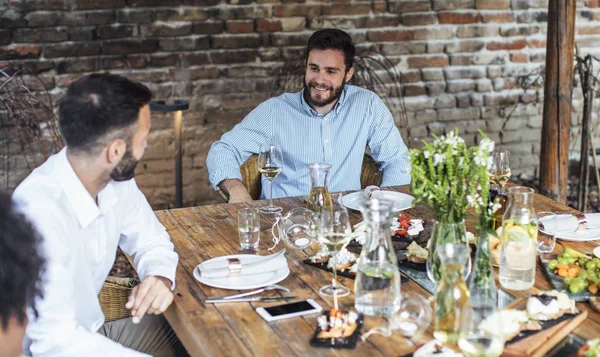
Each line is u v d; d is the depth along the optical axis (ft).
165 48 13.64
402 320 5.42
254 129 10.06
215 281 6.44
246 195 9.27
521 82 15.83
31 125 12.61
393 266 5.64
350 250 7.13
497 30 15.44
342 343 5.34
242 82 14.14
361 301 5.70
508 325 5.36
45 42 13.00
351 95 10.27
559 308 5.75
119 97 5.77
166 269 6.55
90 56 13.29
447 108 15.49
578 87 16.26
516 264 6.21
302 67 14.14
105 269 6.78
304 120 10.08
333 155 10.18
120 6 13.25
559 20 12.43
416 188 5.98
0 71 11.80
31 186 5.96
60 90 13.25
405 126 15.26
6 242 4.29
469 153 5.89
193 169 14.30
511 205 6.24
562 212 8.32
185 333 5.92
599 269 6.34
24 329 4.43
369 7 14.56
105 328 7.34
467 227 7.74
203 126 14.14
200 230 7.89
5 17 12.71
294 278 6.57
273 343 5.43
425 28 14.99
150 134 13.87
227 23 13.84
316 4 14.23
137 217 7.00
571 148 16.39
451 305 5.27
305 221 7.32
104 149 5.88
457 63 15.35
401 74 15.05
